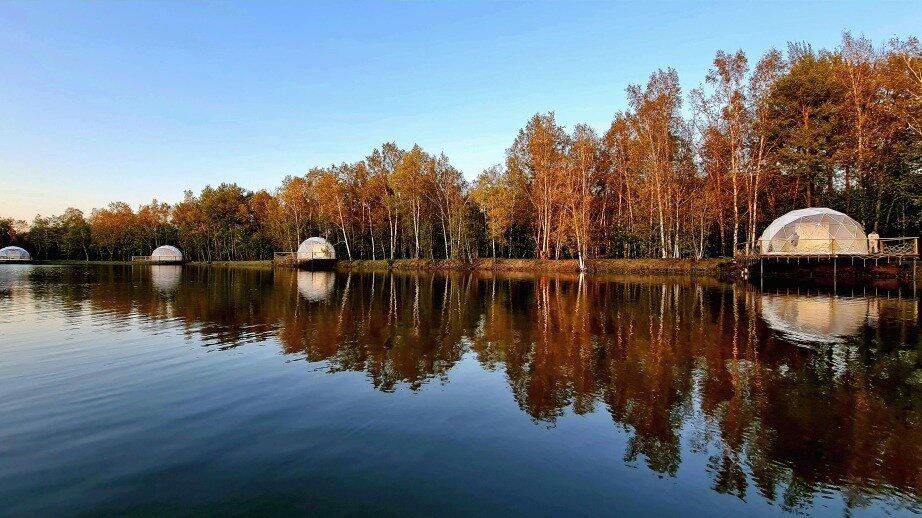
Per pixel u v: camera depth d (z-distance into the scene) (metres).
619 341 13.80
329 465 6.08
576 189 51.34
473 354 12.20
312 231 83.31
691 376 10.20
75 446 6.59
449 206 66.19
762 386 9.52
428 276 48.09
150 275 49.97
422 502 5.23
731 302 22.16
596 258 53.22
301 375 10.19
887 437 7.18
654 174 44.38
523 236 68.75
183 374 10.20
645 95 43.69
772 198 44.50
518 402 8.55
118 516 4.91
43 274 51.41
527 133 56.84
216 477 5.74
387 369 10.73
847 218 31.34
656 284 32.78
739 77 36.19
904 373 10.41
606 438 7.05
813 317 17.61
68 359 11.47
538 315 18.97
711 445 6.88
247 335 14.66
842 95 35.16
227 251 94.81
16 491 5.39
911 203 33.78
